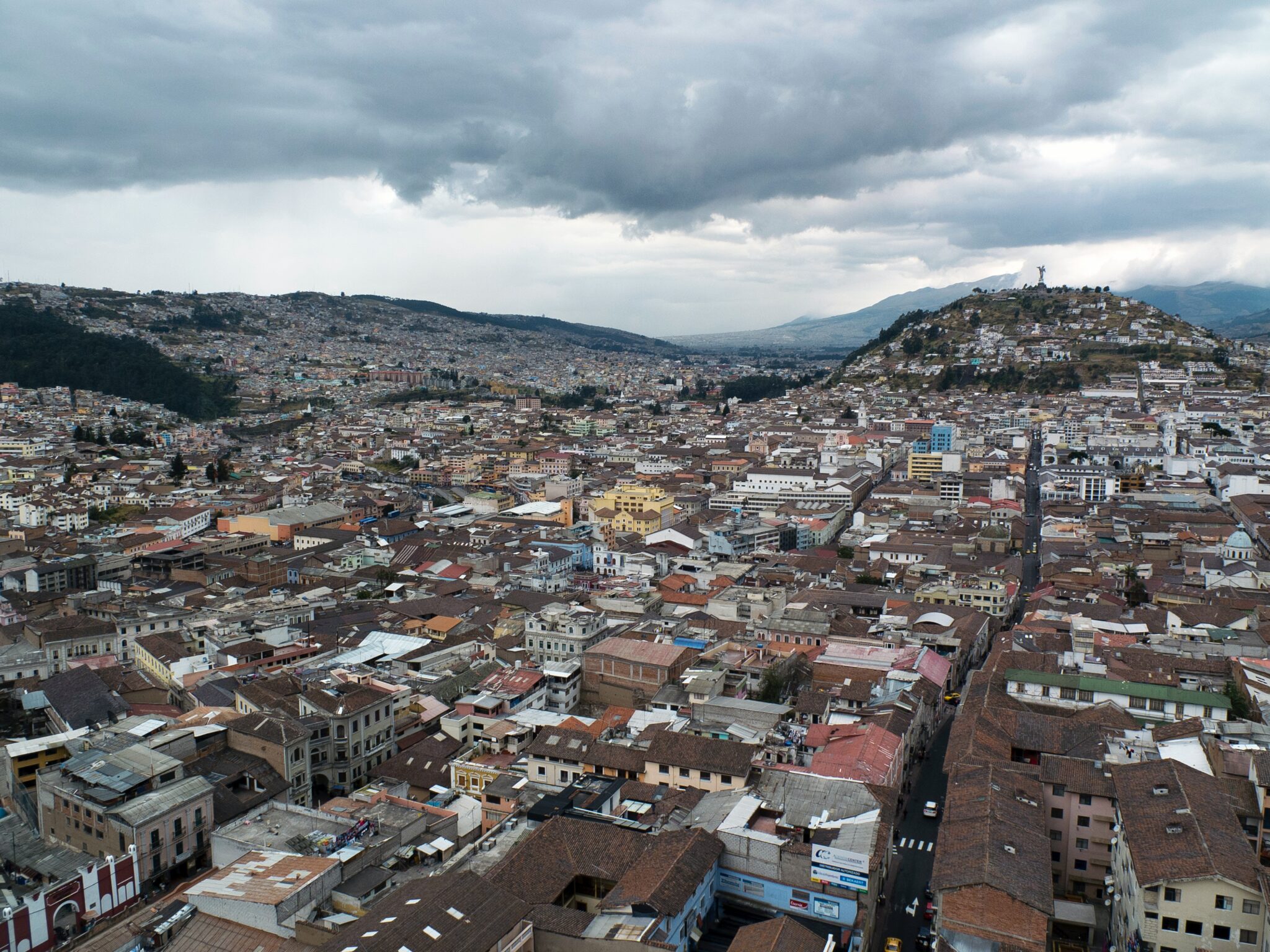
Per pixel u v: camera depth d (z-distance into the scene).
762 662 188.12
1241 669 172.88
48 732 175.75
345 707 156.50
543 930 93.81
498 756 154.75
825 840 109.62
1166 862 97.38
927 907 119.38
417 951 84.38
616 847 108.31
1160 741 141.50
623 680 185.88
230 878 103.19
